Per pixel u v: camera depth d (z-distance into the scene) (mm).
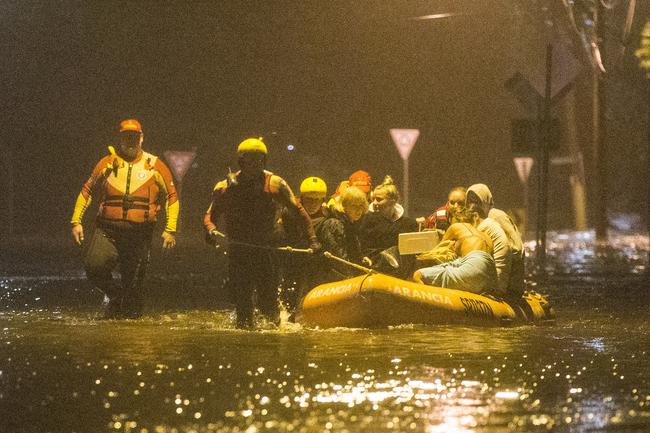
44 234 131125
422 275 35000
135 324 35250
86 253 36969
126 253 37062
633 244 102375
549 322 36469
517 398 20750
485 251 35312
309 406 19828
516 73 63531
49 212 140750
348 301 33062
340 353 27172
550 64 63125
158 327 34062
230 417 18766
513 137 64188
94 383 22281
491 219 36312
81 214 37156
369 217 36156
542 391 21547
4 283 53562
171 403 20062
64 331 32469
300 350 27719
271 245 34656
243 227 34375
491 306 34656
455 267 35094
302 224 34781
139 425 18094
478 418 18750
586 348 28484
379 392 21344
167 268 70188
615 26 112062
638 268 67812
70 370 24047
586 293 49906
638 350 28109
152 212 37312
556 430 17781
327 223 36219
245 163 34125
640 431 17750
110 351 27438
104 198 37125
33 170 140750
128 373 23656
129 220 36906
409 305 33281
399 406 19859
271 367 24609
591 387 22047
